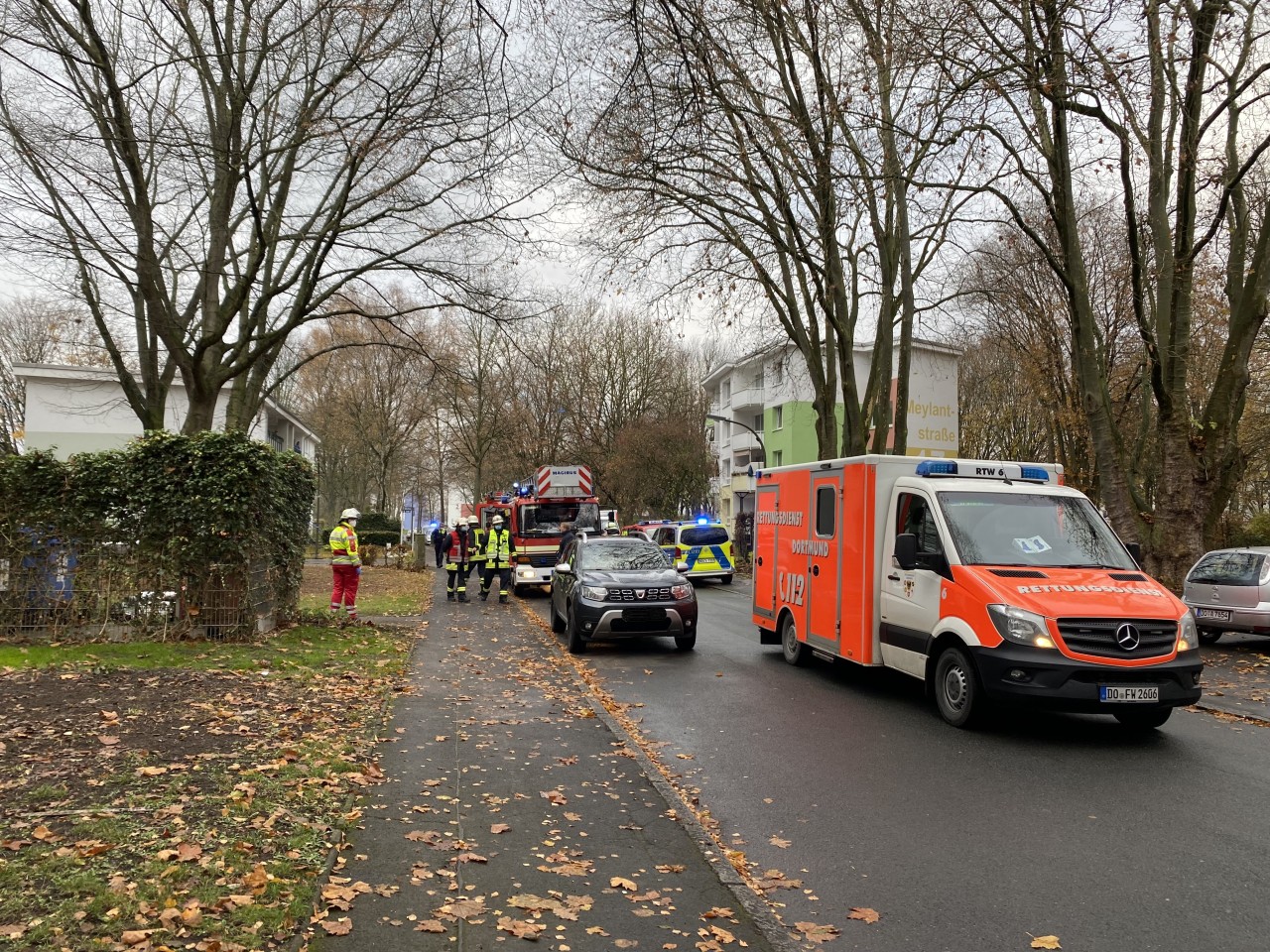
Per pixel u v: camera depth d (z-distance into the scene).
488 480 52.22
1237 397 15.48
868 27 10.96
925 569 8.21
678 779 6.10
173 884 3.60
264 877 3.73
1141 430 22.44
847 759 6.68
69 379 33.81
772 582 11.98
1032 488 8.70
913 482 8.80
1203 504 14.46
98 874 3.64
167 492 10.50
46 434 33.72
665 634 12.21
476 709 7.98
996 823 5.21
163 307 13.52
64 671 8.15
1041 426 31.48
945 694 7.89
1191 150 13.09
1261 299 14.05
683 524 27.70
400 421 45.38
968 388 35.53
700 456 41.31
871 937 3.73
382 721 7.20
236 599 10.70
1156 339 14.56
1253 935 3.75
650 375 41.69
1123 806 5.53
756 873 4.43
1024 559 7.89
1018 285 23.72
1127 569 7.92
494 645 12.60
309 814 4.69
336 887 3.86
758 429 52.72
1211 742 7.24
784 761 6.62
